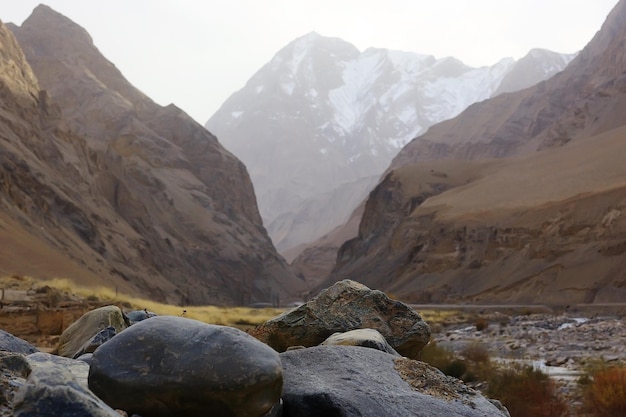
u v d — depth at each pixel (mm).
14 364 6242
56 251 89750
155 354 6141
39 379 5059
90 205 127500
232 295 183000
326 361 7879
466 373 22719
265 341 11297
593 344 38062
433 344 25266
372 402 7039
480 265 125250
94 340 9891
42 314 26656
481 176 190125
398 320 11414
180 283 154250
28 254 77750
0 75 130500
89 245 111750
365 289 11648
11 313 26125
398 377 7902
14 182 102562
